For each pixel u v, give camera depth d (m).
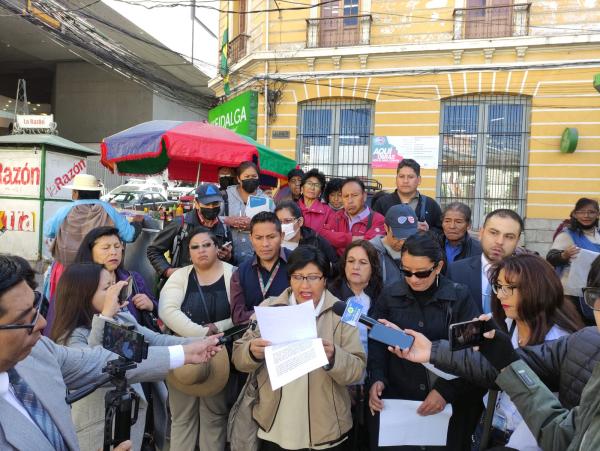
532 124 10.34
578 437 1.27
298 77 11.33
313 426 2.31
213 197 3.77
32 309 1.26
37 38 18.88
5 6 8.30
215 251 3.14
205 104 14.66
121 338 1.62
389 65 10.94
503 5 10.16
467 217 3.69
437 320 2.48
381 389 2.43
